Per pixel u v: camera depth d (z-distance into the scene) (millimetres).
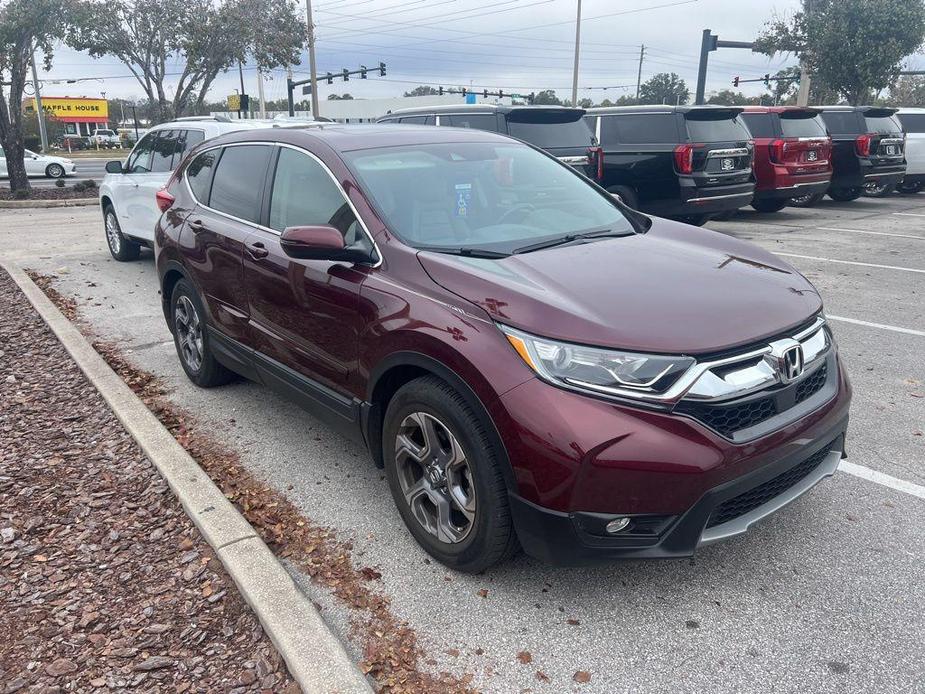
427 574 3141
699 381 2604
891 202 17156
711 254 3553
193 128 8133
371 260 3361
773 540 3336
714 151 11320
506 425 2668
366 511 3654
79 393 5035
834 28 21688
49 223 14508
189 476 3697
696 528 2627
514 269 3119
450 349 2834
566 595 2990
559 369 2637
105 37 19609
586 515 2596
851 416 4684
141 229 8914
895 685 2486
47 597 2916
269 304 4020
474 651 2688
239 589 2904
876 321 6816
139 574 3045
